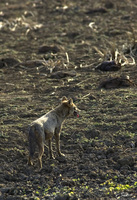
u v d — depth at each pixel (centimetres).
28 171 2827
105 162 2833
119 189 2448
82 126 3503
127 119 3528
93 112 3822
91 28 8075
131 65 5428
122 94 4212
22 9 11075
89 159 2923
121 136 3228
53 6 10988
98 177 2656
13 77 5441
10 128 3522
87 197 2400
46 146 3198
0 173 2784
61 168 2833
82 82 4859
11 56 6569
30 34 8438
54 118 2970
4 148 3136
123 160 2784
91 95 4284
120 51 6131
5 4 12106
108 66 5300
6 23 9462
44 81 5094
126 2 10481
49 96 4438
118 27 7981
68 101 3031
